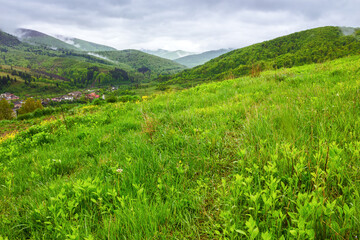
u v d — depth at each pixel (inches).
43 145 225.9
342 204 58.6
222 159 105.0
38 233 75.2
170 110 266.7
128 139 168.2
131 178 98.7
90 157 158.7
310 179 71.8
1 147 261.0
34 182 122.7
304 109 141.9
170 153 124.1
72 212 76.5
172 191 80.4
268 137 108.7
